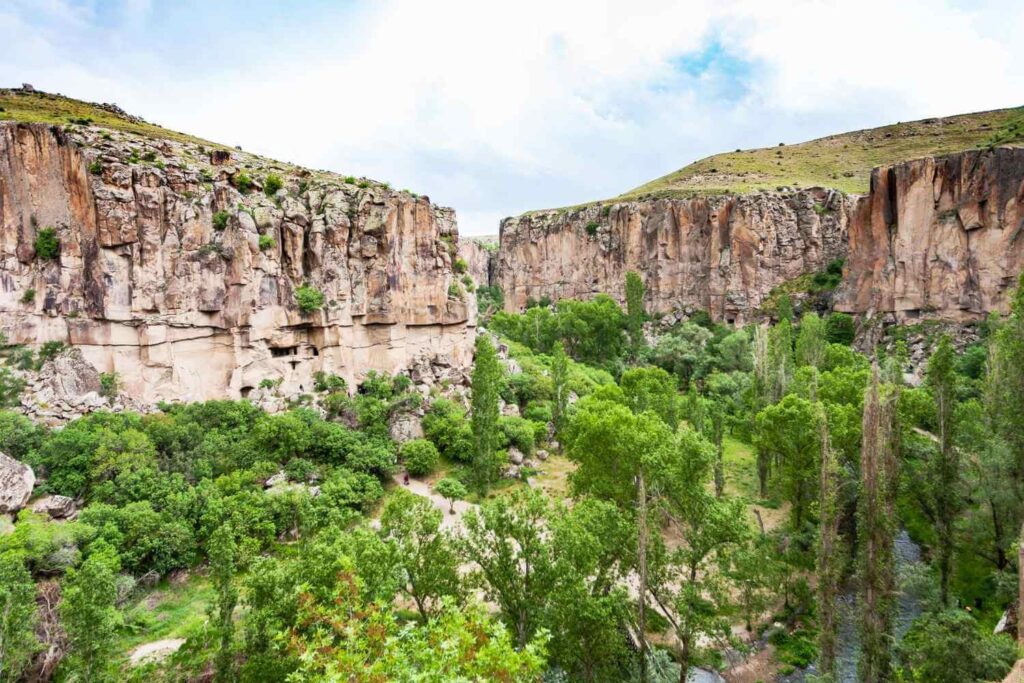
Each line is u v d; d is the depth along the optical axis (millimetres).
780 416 45250
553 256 158625
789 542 39719
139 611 31578
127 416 45062
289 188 61344
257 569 25000
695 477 31875
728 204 122188
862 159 156250
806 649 32062
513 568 26484
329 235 59062
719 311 121500
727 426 76312
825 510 27609
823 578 27484
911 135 162875
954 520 38219
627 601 28203
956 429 38625
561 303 125562
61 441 40156
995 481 34094
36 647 23672
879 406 28594
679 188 150875
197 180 54062
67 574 24547
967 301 82750
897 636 31562
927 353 81875
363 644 16109
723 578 30594
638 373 76375
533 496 28047
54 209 47969
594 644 24578
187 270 51875
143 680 25609
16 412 43031
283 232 57219
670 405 62656
